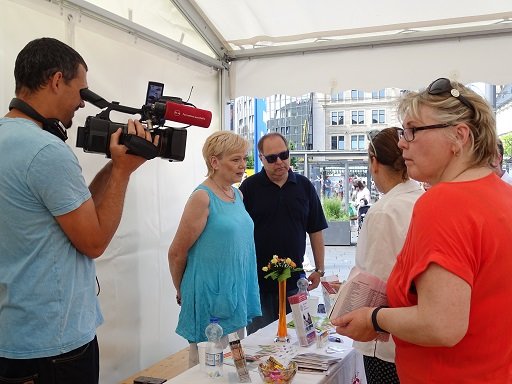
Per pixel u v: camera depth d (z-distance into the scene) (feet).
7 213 4.31
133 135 4.71
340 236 18.08
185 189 10.85
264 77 11.55
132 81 9.06
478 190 3.35
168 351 10.38
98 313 5.19
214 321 6.63
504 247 3.23
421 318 3.16
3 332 4.40
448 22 9.93
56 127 4.84
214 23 11.12
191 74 10.77
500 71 9.66
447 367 3.35
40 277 4.37
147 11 9.73
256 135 15.85
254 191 9.71
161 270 10.10
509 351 3.31
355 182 17.37
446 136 3.54
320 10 10.21
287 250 9.49
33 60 4.58
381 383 5.42
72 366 4.56
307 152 17.30
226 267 7.71
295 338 7.36
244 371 5.65
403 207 5.27
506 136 12.83
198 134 11.23
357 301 4.23
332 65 10.89
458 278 3.07
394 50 10.37
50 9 7.34
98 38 8.28
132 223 9.29
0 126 4.51
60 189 4.34
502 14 9.51
